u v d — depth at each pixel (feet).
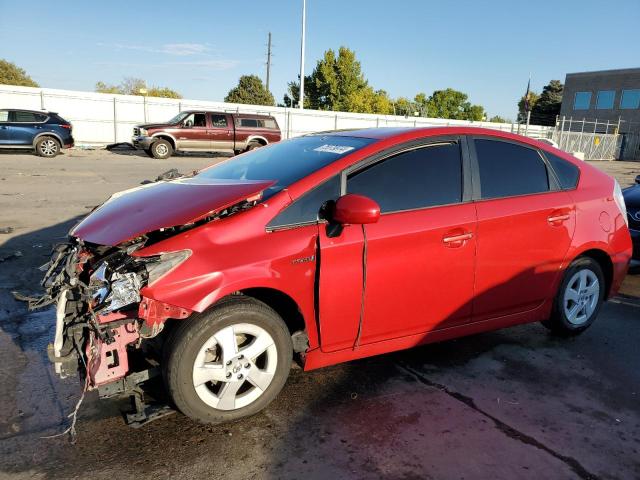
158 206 9.86
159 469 8.32
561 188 13.07
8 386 10.78
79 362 9.39
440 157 11.35
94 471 8.23
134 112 88.17
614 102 158.81
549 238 12.52
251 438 9.17
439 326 11.43
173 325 9.09
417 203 10.82
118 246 9.24
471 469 8.52
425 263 10.73
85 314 8.70
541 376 11.86
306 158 11.17
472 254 11.34
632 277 20.89
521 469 8.56
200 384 8.93
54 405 10.11
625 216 14.40
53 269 9.92
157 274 8.41
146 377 9.09
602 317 15.88
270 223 9.41
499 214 11.66
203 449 8.84
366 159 10.52
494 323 12.34
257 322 9.25
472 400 10.69
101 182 41.27
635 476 8.50
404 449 8.98
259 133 70.74
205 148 68.28
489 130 12.28
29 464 8.36
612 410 10.50
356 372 11.75
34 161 55.67
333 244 9.73
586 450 9.14
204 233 9.00
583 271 13.58
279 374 9.73
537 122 239.30
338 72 157.28
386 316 10.57
